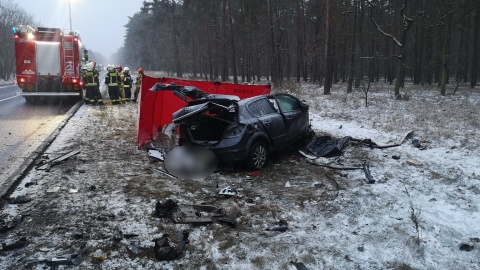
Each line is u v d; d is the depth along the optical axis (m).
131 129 11.19
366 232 4.71
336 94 23.17
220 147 6.97
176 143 8.01
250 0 34.78
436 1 28.72
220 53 39.31
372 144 9.27
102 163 7.54
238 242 4.42
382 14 40.12
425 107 16.28
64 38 16.67
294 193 6.11
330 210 5.40
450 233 4.63
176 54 51.78
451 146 8.88
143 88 9.09
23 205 5.31
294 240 4.49
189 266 3.90
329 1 22.52
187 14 51.06
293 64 64.62
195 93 8.14
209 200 5.75
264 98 8.12
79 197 5.66
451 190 6.07
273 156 8.38
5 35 45.38
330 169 7.46
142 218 4.99
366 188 6.28
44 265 3.85
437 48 38.16
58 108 15.70
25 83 16.66
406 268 3.90
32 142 9.22
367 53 39.38
